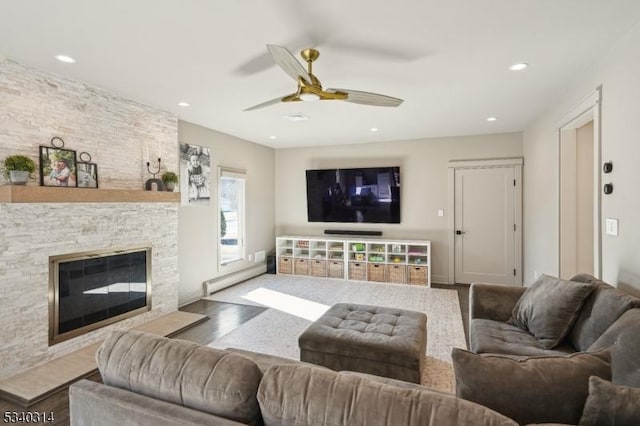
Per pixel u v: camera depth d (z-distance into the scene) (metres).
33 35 2.22
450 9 1.95
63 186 2.93
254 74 2.90
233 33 2.21
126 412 1.11
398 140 5.85
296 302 4.54
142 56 2.55
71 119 3.02
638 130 2.09
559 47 2.42
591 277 2.31
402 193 5.85
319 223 6.39
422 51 2.48
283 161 6.61
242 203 5.73
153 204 3.83
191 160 4.58
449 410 0.90
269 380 1.08
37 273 2.75
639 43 2.07
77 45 2.37
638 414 0.88
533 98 3.56
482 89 3.29
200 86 3.19
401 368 2.22
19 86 2.66
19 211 2.63
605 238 2.52
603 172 2.55
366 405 0.94
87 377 2.59
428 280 5.32
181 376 1.14
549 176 3.87
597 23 2.10
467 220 5.51
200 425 1.01
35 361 2.74
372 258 5.64
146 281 3.75
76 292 3.07
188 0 1.85
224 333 3.51
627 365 1.44
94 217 3.20
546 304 2.21
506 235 5.32
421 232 5.76
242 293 4.95
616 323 1.67
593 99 2.69
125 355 1.27
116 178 3.43
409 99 3.59
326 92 2.38
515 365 1.06
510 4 1.91
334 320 2.72
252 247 5.96
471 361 1.07
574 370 1.04
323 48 2.43
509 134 5.25
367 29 2.17
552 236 3.76
